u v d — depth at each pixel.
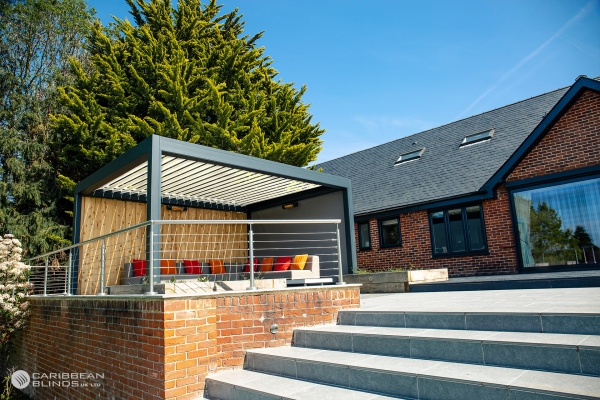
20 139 15.95
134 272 9.95
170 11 17.55
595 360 3.12
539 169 11.53
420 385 3.47
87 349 6.24
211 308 4.93
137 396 4.88
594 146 10.63
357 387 3.92
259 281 6.73
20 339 9.64
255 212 13.99
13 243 10.72
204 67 16.48
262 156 14.67
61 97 14.13
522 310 4.18
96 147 14.12
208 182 10.26
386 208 14.43
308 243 12.12
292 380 4.40
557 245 11.17
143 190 10.63
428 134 17.58
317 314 5.68
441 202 13.23
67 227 15.38
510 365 3.54
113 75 15.00
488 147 14.14
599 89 10.48
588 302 4.73
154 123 13.80
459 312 4.44
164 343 4.46
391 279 10.14
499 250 12.12
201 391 4.71
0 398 8.66
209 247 12.78
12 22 17.86
